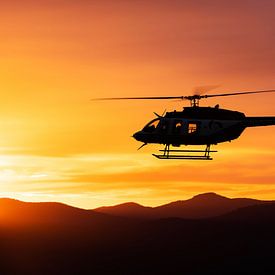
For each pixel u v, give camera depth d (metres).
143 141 133.00
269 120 135.62
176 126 131.38
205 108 134.75
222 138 133.50
